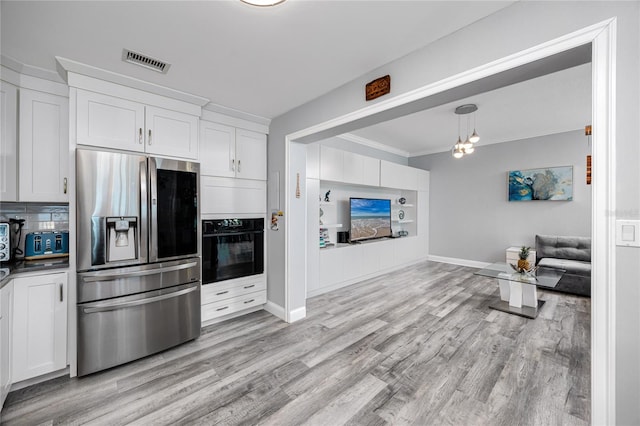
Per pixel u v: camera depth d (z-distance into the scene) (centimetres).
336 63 208
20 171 203
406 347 250
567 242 446
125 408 175
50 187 215
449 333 277
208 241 287
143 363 226
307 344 257
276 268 327
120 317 217
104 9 148
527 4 142
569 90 307
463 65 167
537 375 206
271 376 208
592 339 124
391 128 454
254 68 214
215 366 221
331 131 267
